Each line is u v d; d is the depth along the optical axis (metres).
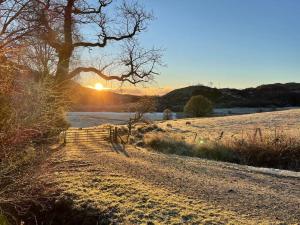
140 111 47.28
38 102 8.86
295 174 16.86
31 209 10.93
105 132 30.36
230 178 15.24
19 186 9.43
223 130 38.31
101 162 17.36
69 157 17.50
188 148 25.22
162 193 12.06
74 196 11.60
